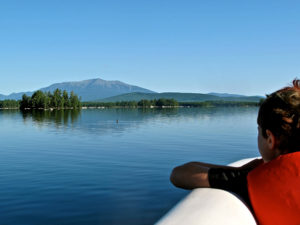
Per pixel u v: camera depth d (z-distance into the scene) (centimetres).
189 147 1797
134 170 1104
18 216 629
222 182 123
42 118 6631
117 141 2183
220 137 2434
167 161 1307
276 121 113
